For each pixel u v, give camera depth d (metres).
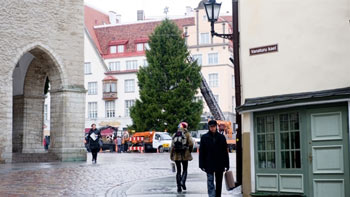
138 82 61.16
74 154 32.38
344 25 10.99
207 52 80.94
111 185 16.92
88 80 81.81
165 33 60.75
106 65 81.69
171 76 59.62
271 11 12.20
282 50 11.95
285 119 11.65
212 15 16.70
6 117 29.55
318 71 11.31
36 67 35.72
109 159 34.09
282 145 11.68
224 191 14.90
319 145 10.95
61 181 17.91
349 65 10.88
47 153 32.41
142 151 52.97
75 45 32.81
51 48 31.69
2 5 29.80
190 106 59.31
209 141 12.15
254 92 12.45
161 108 59.31
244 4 12.72
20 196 13.91
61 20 32.22
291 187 11.45
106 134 61.78
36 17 31.11
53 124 32.69
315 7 11.43
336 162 10.73
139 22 84.31
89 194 14.52
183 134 14.78
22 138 35.91
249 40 12.59
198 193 14.40
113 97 79.88
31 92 36.19
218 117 64.62
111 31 84.62
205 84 63.88
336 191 10.73
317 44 11.37
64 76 32.25
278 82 11.99
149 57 60.75
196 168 25.47
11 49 30.00
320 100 10.66
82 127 32.91
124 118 79.38
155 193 14.49
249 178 12.38
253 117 12.38
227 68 80.00
